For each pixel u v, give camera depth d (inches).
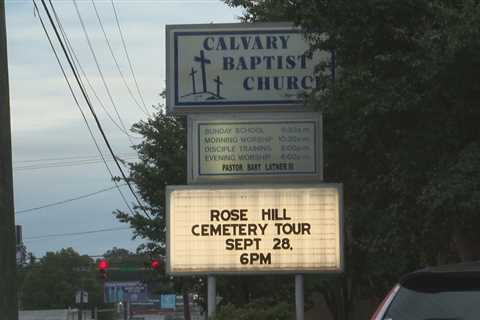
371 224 595.8
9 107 481.1
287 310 603.5
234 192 592.4
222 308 599.5
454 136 425.1
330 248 584.1
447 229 462.0
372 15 426.6
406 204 464.1
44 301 4471.0
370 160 527.5
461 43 371.6
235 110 617.3
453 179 395.5
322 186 588.7
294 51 618.5
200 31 624.7
